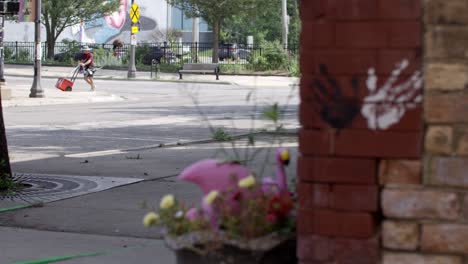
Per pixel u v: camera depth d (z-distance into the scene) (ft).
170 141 70.13
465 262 16.71
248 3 218.79
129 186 45.32
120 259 28.76
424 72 16.63
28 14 123.65
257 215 18.52
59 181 47.21
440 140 16.65
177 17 312.29
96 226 34.58
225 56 243.60
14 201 40.55
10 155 60.49
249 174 19.85
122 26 280.92
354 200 17.10
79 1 230.27
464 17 16.42
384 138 16.85
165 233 19.29
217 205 18.89
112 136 74.79
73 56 230.89
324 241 17.33
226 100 126.62
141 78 190.49
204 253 18.40
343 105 17.03
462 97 16.52
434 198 16.72
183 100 129.39
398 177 16.87
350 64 16.97
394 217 16.94
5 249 30.37
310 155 17.34
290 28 243.19
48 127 83.71
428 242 16.80
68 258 28.89
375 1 16.76
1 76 136.05
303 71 17.31
